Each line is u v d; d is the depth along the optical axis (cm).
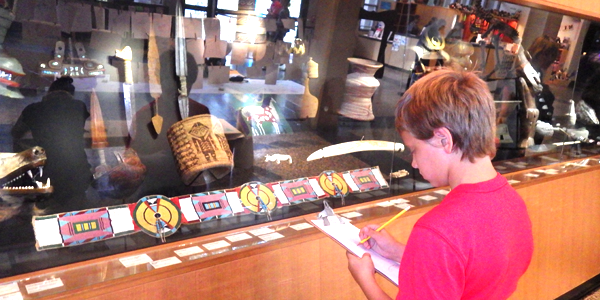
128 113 116
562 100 243
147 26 116
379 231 106
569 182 229
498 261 78
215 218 125
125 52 114
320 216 117
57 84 105
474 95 79
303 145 149
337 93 155
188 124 125
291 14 139
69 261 104
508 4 192
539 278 224
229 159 132
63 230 105
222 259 116
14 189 101
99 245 108
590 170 242
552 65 228
